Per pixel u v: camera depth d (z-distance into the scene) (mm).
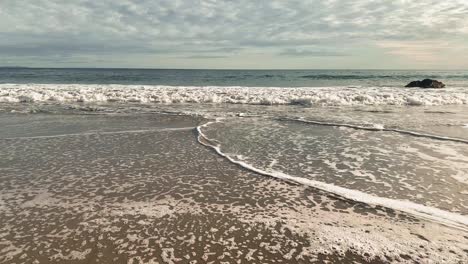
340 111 14492
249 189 5645
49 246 3918
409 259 3656
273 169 6672
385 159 7309
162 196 5355
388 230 4270
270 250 3838
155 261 3623
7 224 4430
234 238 4098
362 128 10531
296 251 3818
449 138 9133
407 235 4145
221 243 3988
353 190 5551
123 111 14180
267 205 5020
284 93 19750
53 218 4605
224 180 6066
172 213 4766
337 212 4781
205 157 7496
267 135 9672
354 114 13609
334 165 6910
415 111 14359
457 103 16984
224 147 8344
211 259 3664
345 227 4352
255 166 6863
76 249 3857
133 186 5773
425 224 4410
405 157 7445
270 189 5637
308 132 10078
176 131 10203
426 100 16969
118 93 19297
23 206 4977
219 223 4473
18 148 8172
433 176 6215
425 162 7070
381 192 5480
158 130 10336
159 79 45969
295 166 6859
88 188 5676
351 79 46625
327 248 3877
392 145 8492
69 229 4309
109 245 3936
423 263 3588
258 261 3627
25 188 5664
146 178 6168
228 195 5395
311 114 13617
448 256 3705
